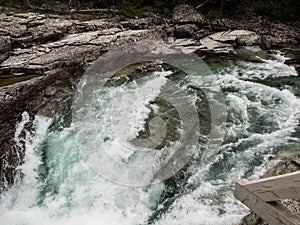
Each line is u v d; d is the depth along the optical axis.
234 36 13.27
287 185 3.06
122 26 13.28
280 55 12.52
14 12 14.12
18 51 10.18
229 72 10.88
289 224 3.13
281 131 7.72
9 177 6.56
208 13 14.86
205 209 5.59
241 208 5.51
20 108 7.69
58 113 7.91
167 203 5.87
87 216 5.77
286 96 9.38
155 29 12.95
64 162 6.75
